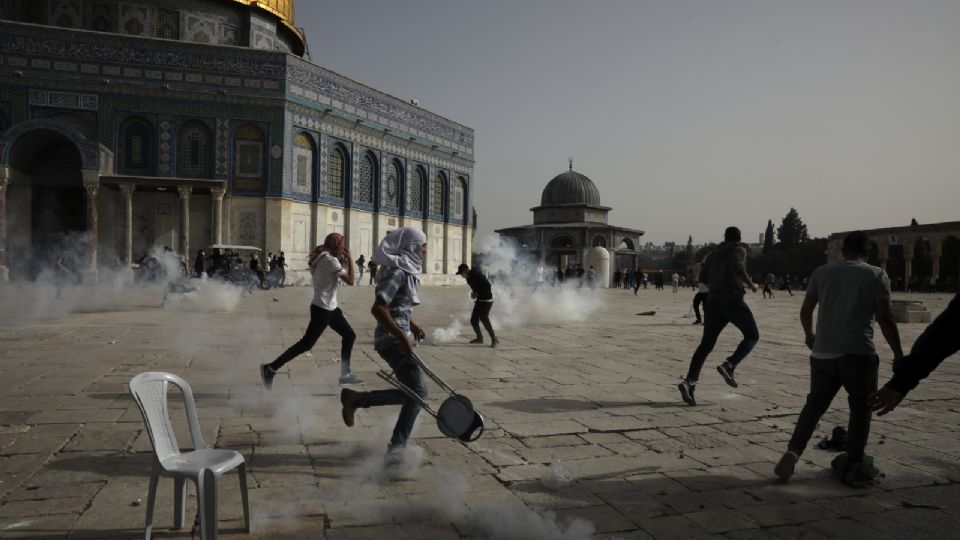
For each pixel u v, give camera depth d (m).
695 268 62.88
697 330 13.45
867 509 3.49
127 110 27.81
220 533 3.05
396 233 4.23
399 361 4.07
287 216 30.05
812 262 74.19
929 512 3.45
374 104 35.25
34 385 6.31
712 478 3.95
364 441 4.61
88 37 27.33
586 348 10.02
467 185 43.91
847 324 3.82
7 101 26.45
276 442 4.55
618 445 4.61
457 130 42.56
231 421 5.11
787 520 3.32
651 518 3.32
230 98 29.05
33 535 2.97
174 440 3.08
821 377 3.95
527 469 4.05
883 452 4.55
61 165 28.89
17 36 26.45
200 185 27.11
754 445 4.68
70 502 3.38
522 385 6.78
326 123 32.16
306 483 3.74
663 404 5.98
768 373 7.92
